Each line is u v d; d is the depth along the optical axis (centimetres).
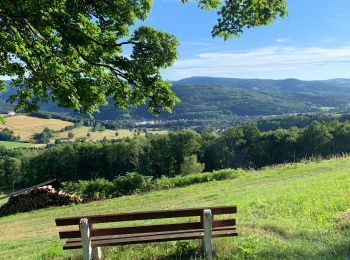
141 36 1145
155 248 811
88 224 711
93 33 1122
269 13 1017
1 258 1141
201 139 10769
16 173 9781
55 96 1134
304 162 3609
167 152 9950
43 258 870
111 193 3500
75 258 795
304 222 970
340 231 853
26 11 909
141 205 2431
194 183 3369
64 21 1002
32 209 3378
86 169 9862
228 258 699
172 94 1210
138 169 9806
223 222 745
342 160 3181
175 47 1175
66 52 1045
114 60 1149
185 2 1064
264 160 10112
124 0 1183
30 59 983
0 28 930
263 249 731
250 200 1455
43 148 12050
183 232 736
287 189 1728
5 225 2477
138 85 1188
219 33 1069
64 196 3412
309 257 666
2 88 1252
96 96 1212
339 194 1306
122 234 729
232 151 10069
